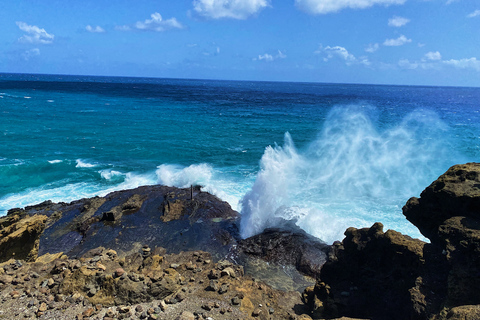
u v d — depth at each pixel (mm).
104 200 17484
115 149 34250
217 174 26422
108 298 8906
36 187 22797
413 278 7746
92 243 13750
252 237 14359
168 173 24906
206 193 19094
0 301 8703
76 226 15164
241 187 23109
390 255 8461
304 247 13398
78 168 27344
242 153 34188
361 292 8984
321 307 9086
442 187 8539
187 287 9969
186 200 17203
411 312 7059
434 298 7000
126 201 17234
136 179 24844
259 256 13180
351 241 9617
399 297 7922
